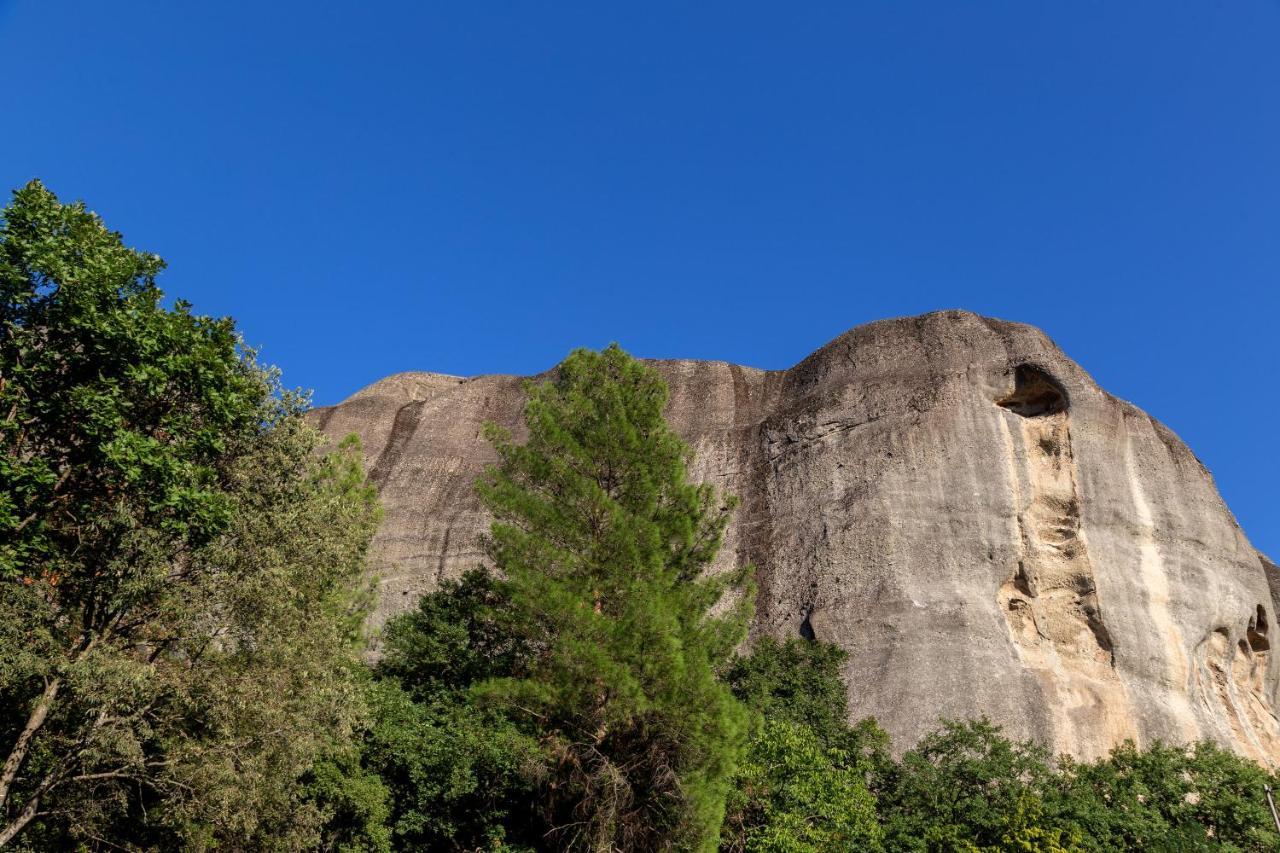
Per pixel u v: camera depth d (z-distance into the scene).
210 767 19.14
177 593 19.88
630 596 23.72
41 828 21.34
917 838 25.50
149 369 19.25
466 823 24.88
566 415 27.77
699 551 27.02
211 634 19.88
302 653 20.88
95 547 19.92
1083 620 39.66
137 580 18.95
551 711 23.41
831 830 24.05
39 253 18.84
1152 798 28.36
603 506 25.44
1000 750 28.23
